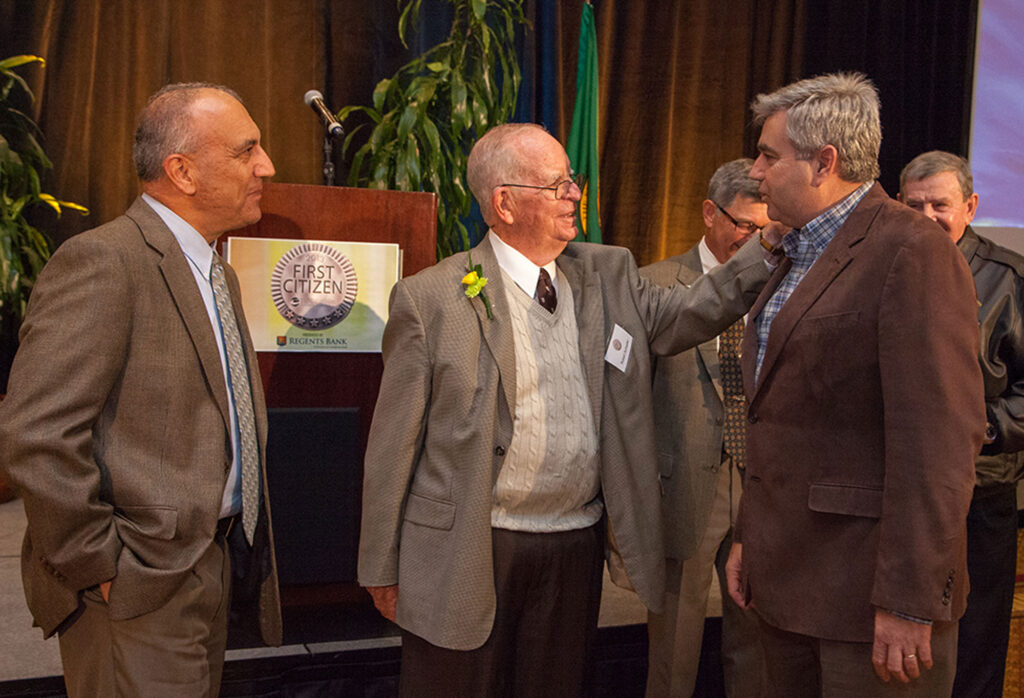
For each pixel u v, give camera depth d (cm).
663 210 436
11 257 334
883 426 142
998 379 199
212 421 156
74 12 371
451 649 161
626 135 432
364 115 402
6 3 364
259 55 389
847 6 450
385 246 231
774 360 152
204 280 164
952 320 135
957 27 464
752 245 181
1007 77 464
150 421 148
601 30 422
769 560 154
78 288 143
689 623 218
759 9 445
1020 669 261
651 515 177
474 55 350
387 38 402
